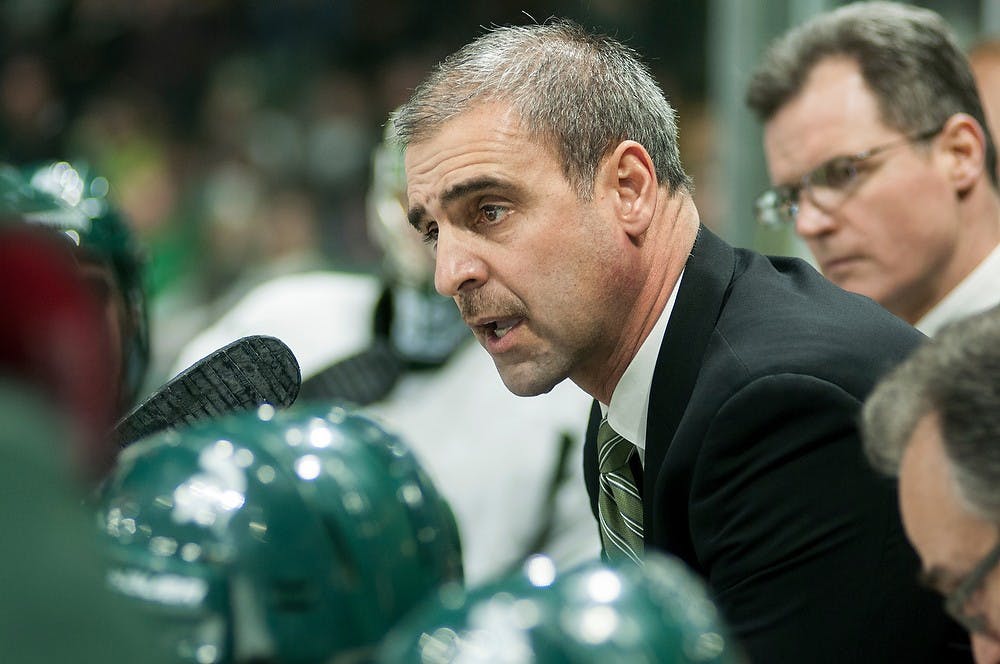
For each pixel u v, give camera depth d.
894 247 6.53
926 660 4.18
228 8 18.52
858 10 6.74
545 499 7.68
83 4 18.92
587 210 4.39
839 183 6.58
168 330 14.53
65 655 1.78
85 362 2.09
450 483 7.61
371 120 17.38
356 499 2.31
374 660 2.29
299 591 2.23
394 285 8.01
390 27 17.48
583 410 7.79
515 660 1.89
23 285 2.02
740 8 9.28
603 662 1.88
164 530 2.22
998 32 10.11
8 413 1.83
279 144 17.50
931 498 3.09
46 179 4.12
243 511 2.22
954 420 3.01
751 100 6.92
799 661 4.16
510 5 16.08
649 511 4.62
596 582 1.96
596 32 4.77
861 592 4.13
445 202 4.35
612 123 4.44
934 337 3.21
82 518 1.86
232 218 16.75
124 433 3.49
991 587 3.03
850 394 4.15
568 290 4.40
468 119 4.31
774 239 9.05
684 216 4.69
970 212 6.58
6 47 18.23
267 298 9.31
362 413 2.59
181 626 2.18
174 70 18.30
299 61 18.00
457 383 7.84
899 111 6.46
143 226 17.03
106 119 17.66
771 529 4.18
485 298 4.39
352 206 17.08
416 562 2.36
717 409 4.26
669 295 4.61
